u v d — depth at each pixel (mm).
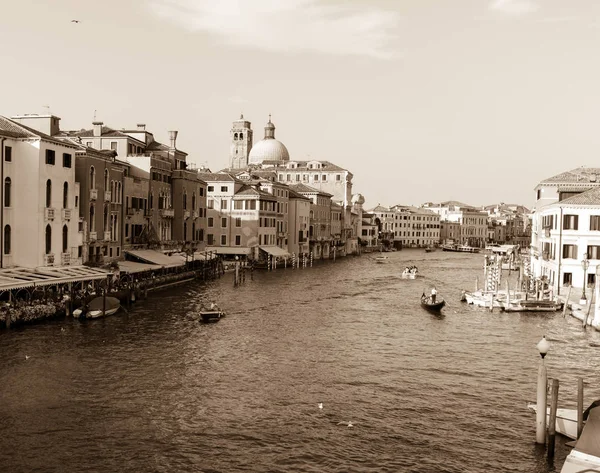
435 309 52656
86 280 47969
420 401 27594
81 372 30578
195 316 46906
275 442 22781
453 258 146375
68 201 50969
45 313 41500
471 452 22141
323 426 24406
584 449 20062
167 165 75250
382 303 58125
